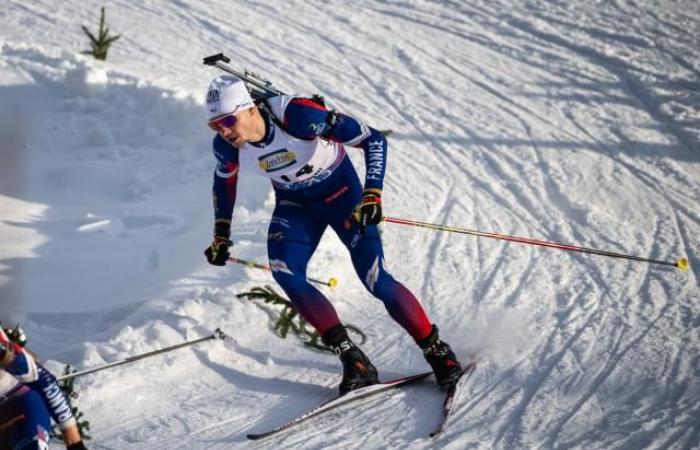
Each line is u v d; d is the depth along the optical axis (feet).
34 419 28.04
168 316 45.14
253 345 43.52
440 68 88.17
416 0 105.81
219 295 47.29
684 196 60.13
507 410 35.91
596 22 94.22
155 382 39.91
